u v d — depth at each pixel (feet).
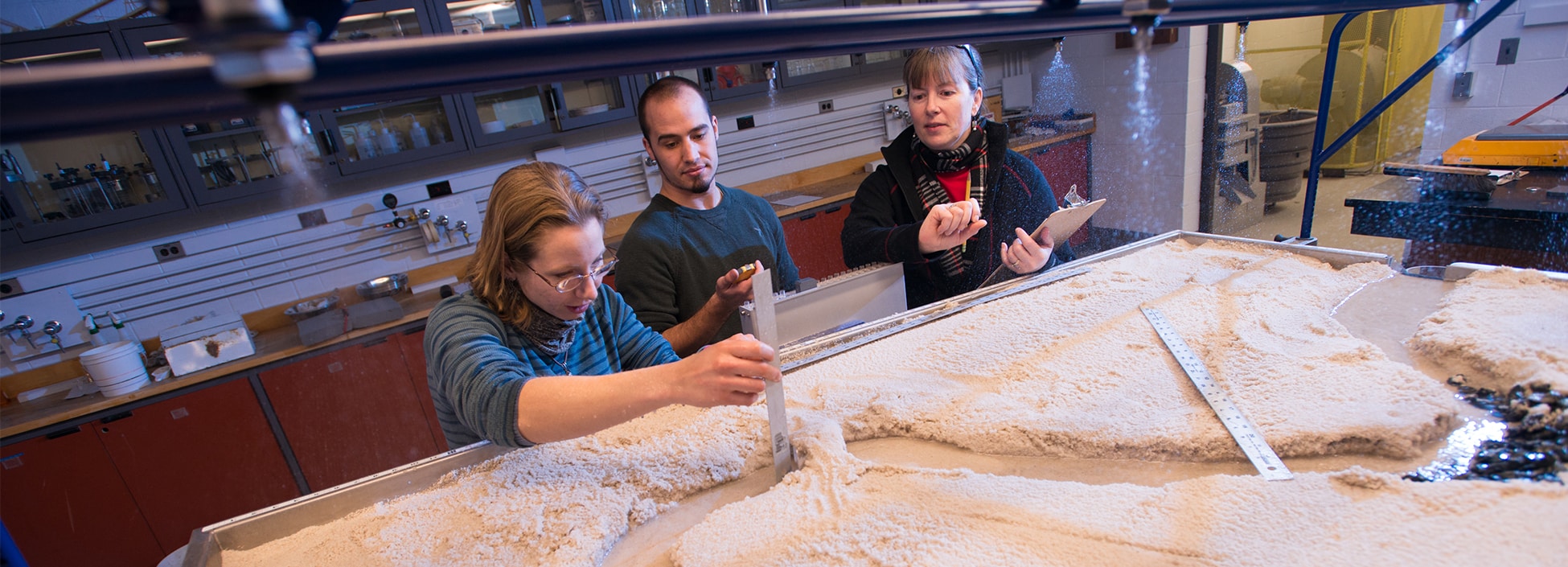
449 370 3.53
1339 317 4.10
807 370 4.25
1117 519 2.66
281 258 9.73
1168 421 3.22
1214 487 2.75
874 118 14.33
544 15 10.63
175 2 0.94
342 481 9.02
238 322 8.58
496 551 2.89
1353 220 7.54
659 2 11.14
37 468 7.57
